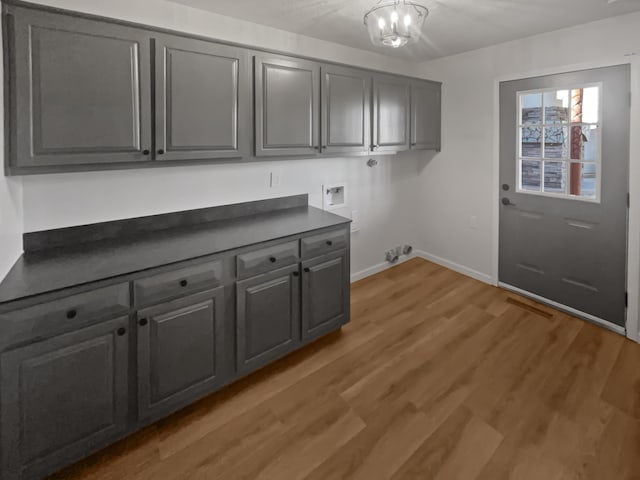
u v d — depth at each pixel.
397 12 1.77
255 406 2.01
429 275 3.85
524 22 2.64
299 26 2.66
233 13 2.41
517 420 1.88
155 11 2.18
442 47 3.30
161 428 1.85
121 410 1.68
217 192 2.58
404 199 4.11
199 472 1.60
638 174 2.51
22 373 1.40
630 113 2.50
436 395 2.08
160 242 2.07
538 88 3.00
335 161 3.35
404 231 4.18
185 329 1.86
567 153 2.89
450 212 3.91
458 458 1.66
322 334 2.58
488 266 3.63
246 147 2.31
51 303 1.44
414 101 3.43
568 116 2.85
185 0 2.20
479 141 3.52
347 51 3.21
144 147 1.90
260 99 2.32
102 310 1.57
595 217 2.78
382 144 3.17
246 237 2.18
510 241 3.41
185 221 2.45
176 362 1.85
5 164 1.55
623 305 2.67
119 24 1.76
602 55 2.60
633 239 2.57
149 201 2.28
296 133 2.54
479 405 2.00
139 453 1.70
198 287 1.88
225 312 2.02
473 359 2.42
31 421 1.44
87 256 1.82
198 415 1.94
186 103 2.02
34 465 1.46
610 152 2.64
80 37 1.66
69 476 1.57
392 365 2.37
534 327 2.82
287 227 2.42
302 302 2.41
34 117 1.59
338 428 1.85
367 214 3.74
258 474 1.59
